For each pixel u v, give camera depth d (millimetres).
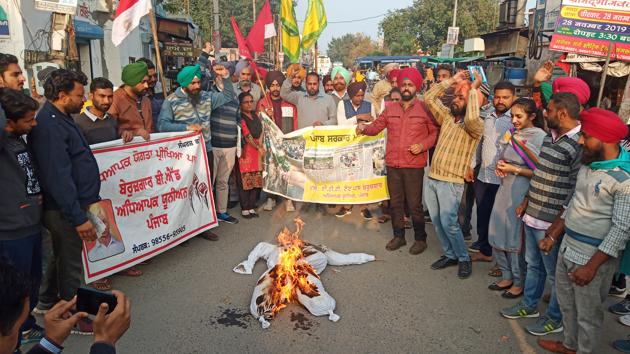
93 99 4340
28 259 3232
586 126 2840
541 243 3379
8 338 1326
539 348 3559
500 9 23609
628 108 8008
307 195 6621
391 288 4539
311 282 4156
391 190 5480
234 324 3846
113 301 1643
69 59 8805
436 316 4020
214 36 18391
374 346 3553
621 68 8586
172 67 18172
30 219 3195
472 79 4691
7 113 2982
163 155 5109
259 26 7520
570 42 5820
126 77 4949
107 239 4461
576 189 3039
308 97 6875
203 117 5836
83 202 3646
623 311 4047
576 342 3355
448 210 4695
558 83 4082
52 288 3922
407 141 5176
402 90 5078
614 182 2777
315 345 3555
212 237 5809
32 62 8070
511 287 4426
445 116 4824
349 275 4828
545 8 13328
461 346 3574
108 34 12555
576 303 3121
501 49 23531
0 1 7570
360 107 6633
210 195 5844
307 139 6473
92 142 4480
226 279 4691
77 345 3531
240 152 6414
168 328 3771
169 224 5172
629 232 2768
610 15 5574
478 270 5016
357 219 6777
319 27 8719
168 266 5008
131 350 3463
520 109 3986
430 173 4828
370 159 6410
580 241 2994
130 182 4719
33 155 3309
